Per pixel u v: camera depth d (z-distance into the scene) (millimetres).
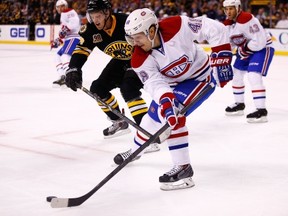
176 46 3148
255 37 5340
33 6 18641
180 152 3307
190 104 3137
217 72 3314
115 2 17703
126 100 4285
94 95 3750
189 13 15859
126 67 4430
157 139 3162
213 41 3262
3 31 19219
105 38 4125
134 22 3000
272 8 14750
